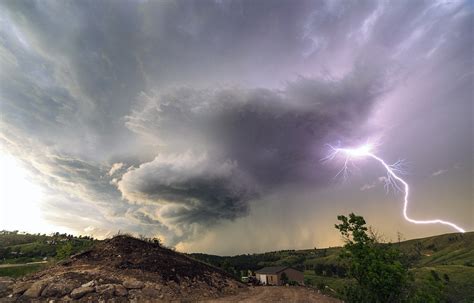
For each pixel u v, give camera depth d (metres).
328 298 26.34
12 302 15.95
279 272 72.62
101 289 18.48
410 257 14.02
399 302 11.55
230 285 29.30
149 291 20.31
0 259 95.94
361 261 12.02
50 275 20.12
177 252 33.19
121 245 27.70
